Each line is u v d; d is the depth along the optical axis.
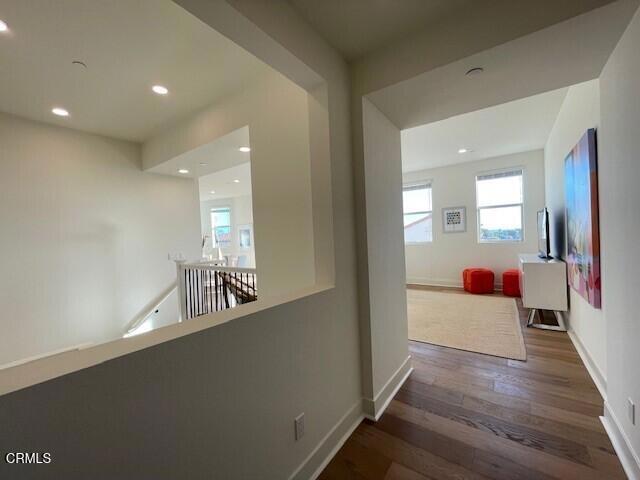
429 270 6.52
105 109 3.12
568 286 3.30
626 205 1.44
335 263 1.81
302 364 1.52
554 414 1.90
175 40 2.05
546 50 1.53
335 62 1.85
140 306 4.34
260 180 2.62
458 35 1.60
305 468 1.50
